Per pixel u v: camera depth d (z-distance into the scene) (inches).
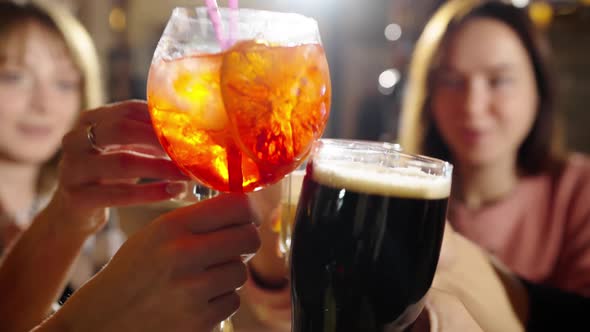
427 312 13.4
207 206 12.8
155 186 17.3
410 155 13.4
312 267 12.7
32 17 35.8
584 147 78.9
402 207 12.1
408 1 85.3
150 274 12.1
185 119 12.9
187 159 13.5
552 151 41.6
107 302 12.2
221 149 13.1
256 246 13.0
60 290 19.0
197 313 12.2
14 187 38.3
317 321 12.8
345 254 12.2
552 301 20.2
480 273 16.7
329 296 12.4
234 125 12.6
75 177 17.0
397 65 82.8
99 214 18.4
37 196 40.2
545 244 39.8
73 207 17.6
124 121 16.2
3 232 36.2
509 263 39.5
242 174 13.5
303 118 13.2
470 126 37.5
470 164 39.7
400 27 86.9
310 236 12.8
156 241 12.4
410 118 44.4
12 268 18.7
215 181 13.8
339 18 101.8
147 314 12.1
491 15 38.4
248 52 12.4
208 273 12.4
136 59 99.1
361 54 102.4
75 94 39.2
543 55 38.9
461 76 37.7
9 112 35.4
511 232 40.2
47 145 38.1
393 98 81.5
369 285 12.1
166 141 13.6
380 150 13.4
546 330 19.4
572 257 38.8
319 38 14.1
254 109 12.5
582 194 39.6
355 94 103.4
